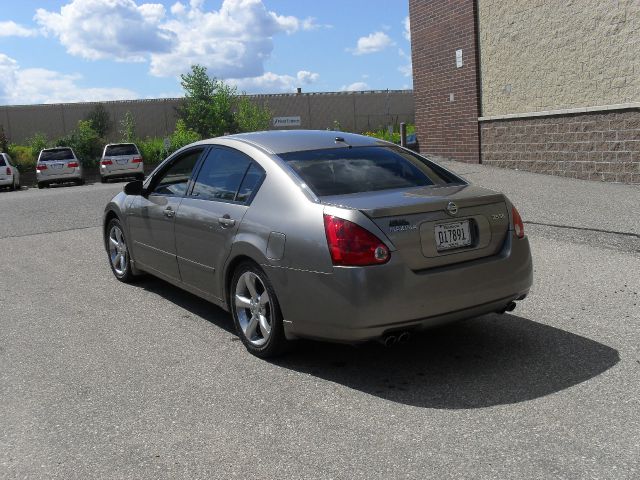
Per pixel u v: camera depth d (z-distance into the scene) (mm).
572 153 13789
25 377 4242
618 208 9508
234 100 42219
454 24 17250
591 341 4477
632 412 3387
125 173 28266
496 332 4777
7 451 3248
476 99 16734
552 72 14109
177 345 4773
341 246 3734
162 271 5781
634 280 5910
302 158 4539
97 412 3668
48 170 26703
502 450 3055
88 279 7035
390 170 4574
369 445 3164
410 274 3758
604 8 12555
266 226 4211
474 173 15062
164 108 42969
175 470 3008
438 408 3555
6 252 8977
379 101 51344
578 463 2908
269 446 3199
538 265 6625
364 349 4555
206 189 5090
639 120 12062
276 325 4191
